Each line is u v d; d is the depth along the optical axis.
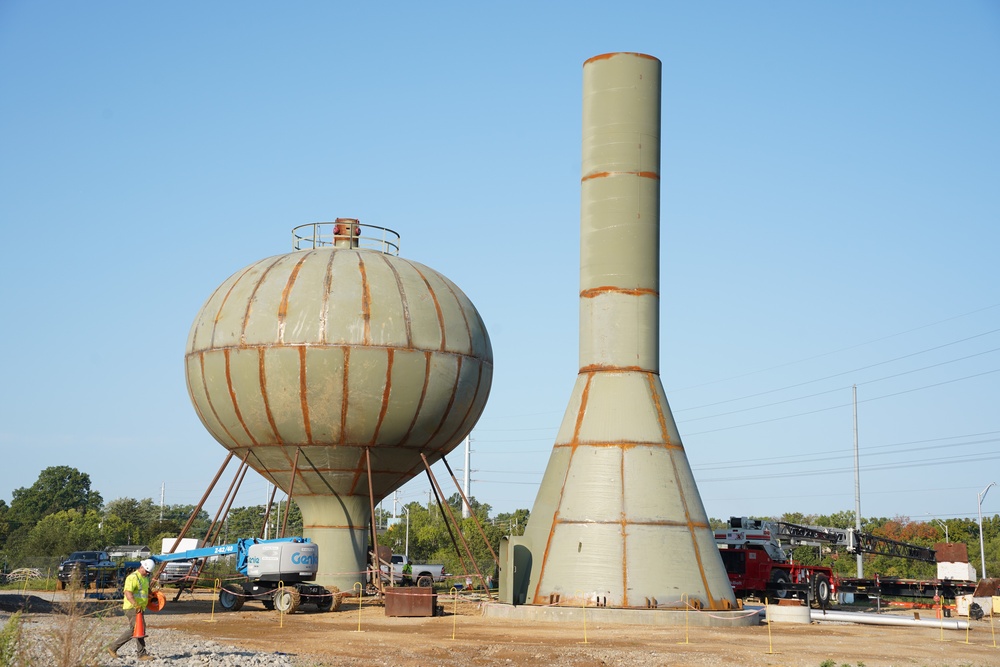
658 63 37.56
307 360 34.16
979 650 27.67
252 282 36.22
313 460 36.00
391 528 107.06
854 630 33.03
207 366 35.53
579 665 21.88
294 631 27.86
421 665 21.12
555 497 34.44
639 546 32.50
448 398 35.97
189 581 39.94
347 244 39.81
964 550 53.94
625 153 36.41
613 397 34.66
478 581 51.19
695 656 23.66
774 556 49.03
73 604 17.70
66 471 177.00
